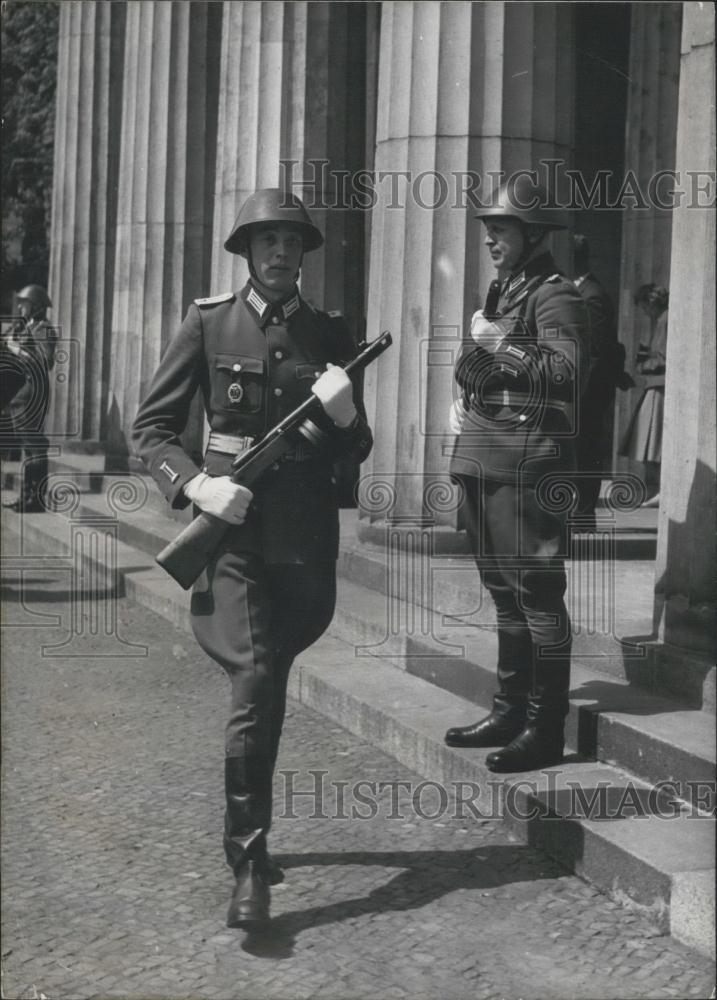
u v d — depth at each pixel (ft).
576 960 10.65
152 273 31.91
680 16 27.86
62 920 11.23
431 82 20.08
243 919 10.84
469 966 10.50
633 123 28.53
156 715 16.97
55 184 37.22
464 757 13.75
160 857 12.51
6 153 35.63
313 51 24.44
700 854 11.34
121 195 33.65
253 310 11.59
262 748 11.15
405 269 20.44
